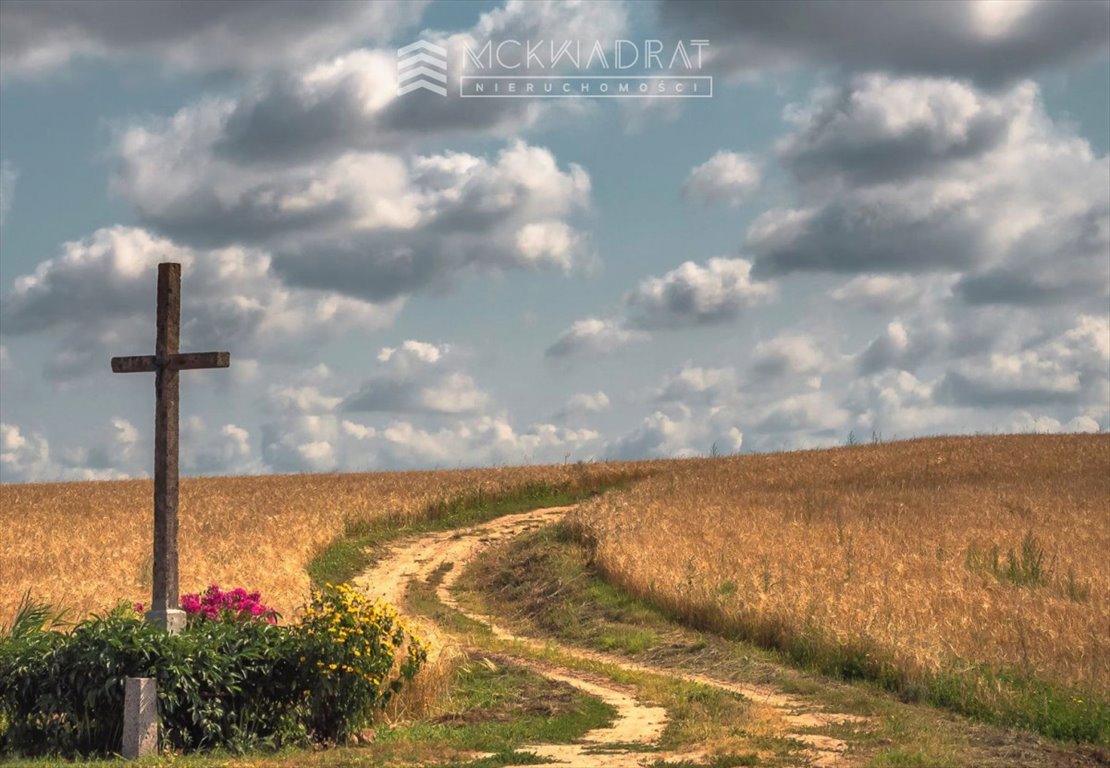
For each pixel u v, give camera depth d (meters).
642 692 19.17
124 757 13.38
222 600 16.73
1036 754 13.94
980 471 57.16
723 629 25.89
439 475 69.12
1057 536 32.94
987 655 19.12
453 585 38.66
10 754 13.52
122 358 15.52
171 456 15.26
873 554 30.53
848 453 70.00
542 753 13.80
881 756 13.19
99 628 14.33
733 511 42.28
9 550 38.16
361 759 13.29
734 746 13.92
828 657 21.47
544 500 57.38
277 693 14.79
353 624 15.32
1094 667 18.23
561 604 32.97
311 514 47.00
